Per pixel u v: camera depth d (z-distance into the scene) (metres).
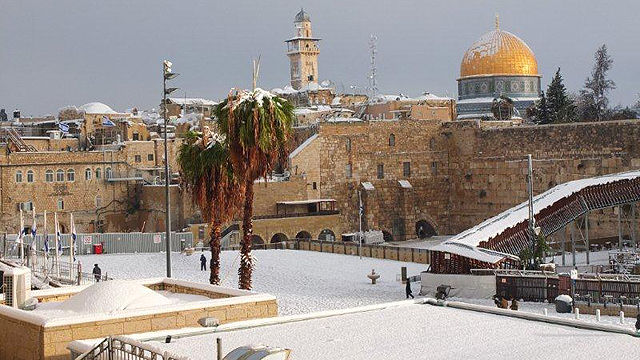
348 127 130.62
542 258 67.88
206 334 25.77
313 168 127.44
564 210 75.00
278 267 81.50
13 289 28.59
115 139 137.62
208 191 54.25
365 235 119.62
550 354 22.80
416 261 87.69
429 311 29.42
